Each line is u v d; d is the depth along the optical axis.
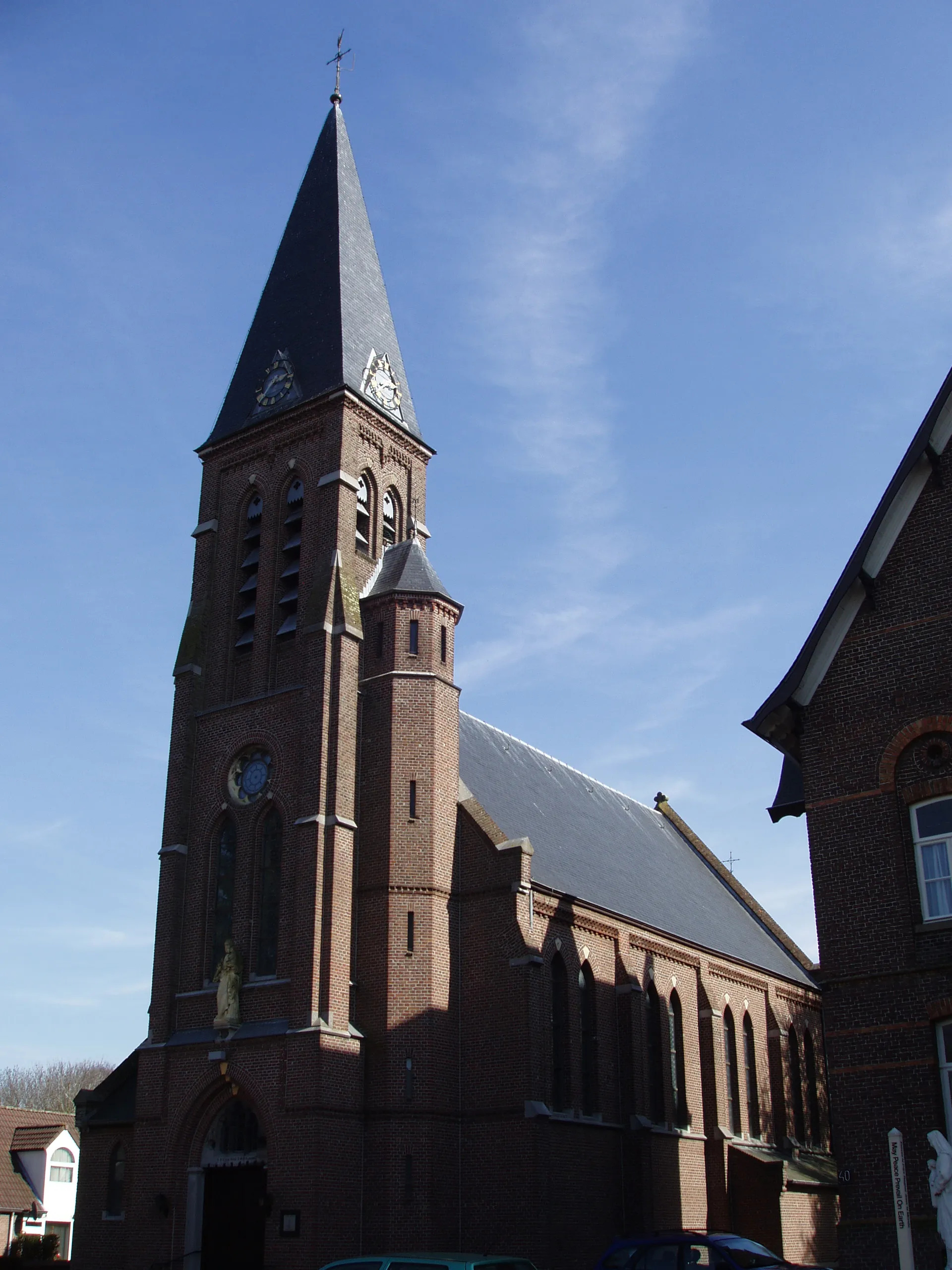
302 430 47.34
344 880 39.41
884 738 29.25
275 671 44.53
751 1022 56.22
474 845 41.62
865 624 30.23
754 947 60.88
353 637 42.62
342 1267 25.47
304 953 38.25
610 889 49.41
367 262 52.69
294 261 52.72
